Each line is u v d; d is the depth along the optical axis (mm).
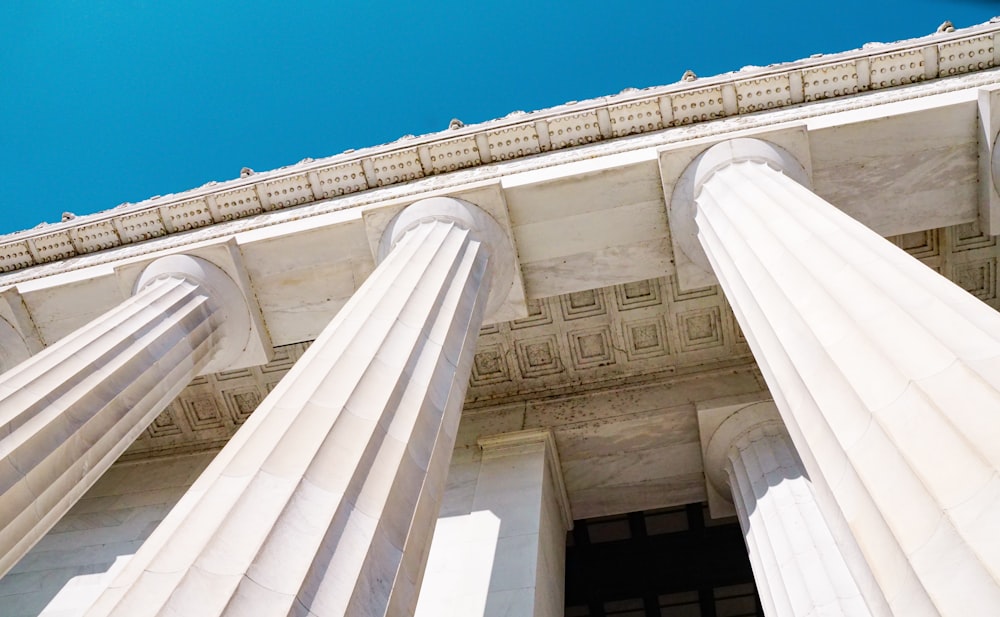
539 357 22922
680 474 21188
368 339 11906
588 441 21125
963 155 16031
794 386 9648
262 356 18500
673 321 22047
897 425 7383
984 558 5605
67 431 12859
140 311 16328
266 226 18969
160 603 6953
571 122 18531
